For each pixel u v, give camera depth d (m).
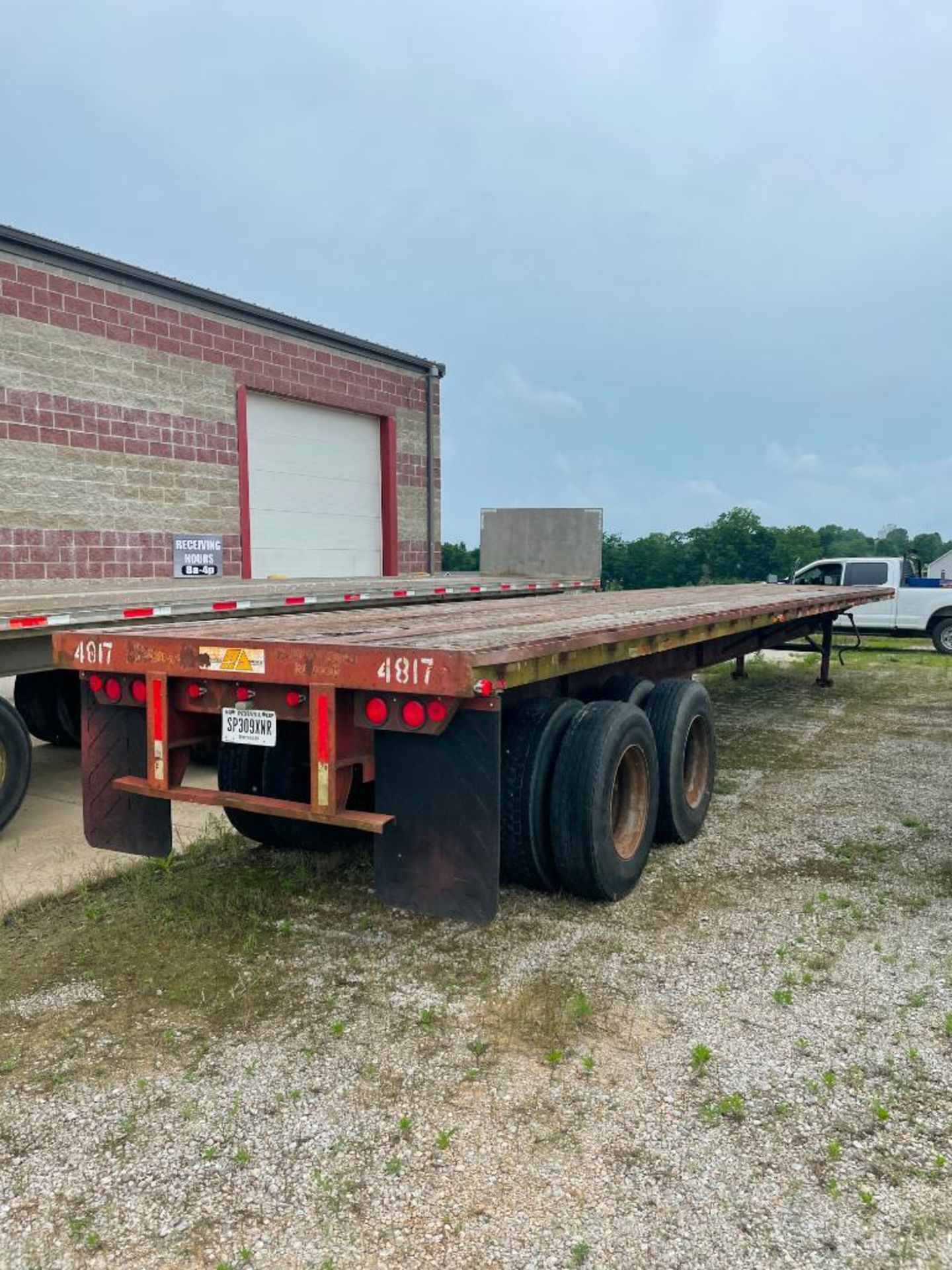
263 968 3.46
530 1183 2.29
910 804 5.86
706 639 5.30
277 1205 2.22
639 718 4.20
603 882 3.90
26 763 5.04
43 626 4.79
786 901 4.17
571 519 15.91
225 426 11.81
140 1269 2.04
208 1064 2.82
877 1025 3.06
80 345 10.04
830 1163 2.37
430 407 15.55
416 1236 2.12
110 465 10.44
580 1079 2.74
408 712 3.03
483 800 3.00
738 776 6.63
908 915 4.01
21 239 9.31
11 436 9.46
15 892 4.25
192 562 11.46
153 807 3.69
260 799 3.34
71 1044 2.95
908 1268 2.03
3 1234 2.14
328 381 13.36
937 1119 2.55
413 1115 2.56
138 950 3.62
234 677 3.29
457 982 3.34
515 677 3.13
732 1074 2.77
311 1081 2.73
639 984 3.34
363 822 3.08
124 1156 2.40
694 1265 2.04
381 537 14.89
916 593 16.12
